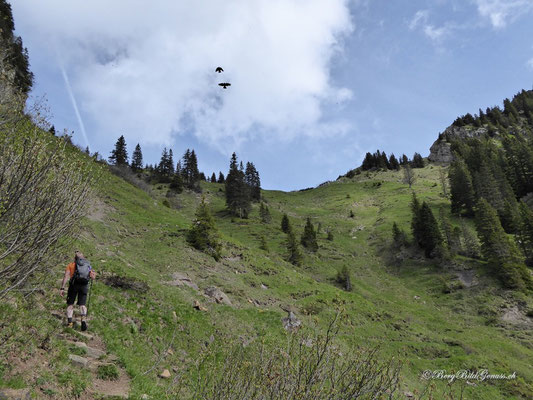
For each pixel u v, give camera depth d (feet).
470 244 240.53
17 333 24.21
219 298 77.00
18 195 20.08
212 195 480.23
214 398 18.58
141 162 500.74
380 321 120.37
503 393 85.30
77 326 32.83
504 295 178.60
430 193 445.37
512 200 320.70
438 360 97.55
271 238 284.41
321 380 17.46
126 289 51.47
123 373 29.45
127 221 116.47
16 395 18.95
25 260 21.44
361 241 317.22
